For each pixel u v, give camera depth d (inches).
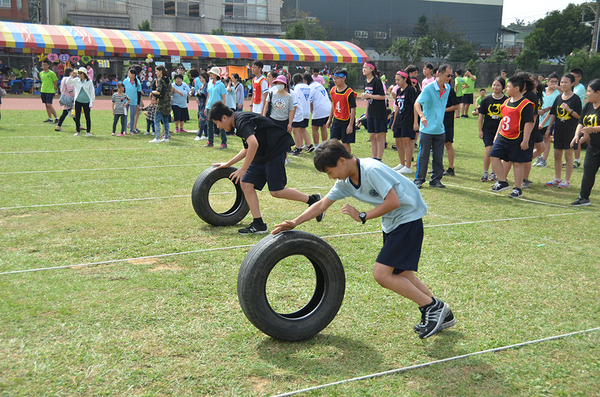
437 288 162.9
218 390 106.4
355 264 182.1
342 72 369.4
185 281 163.3
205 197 221.3
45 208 245.6
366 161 122.3
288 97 360.8
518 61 2022.6
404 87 355.3
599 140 270.8
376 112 375.9
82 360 116.5
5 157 377.4
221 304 147.8
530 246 206.4
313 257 129.3
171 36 1267.2
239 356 120.4
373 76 377.7
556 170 337.4
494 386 110.1
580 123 289.7
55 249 190.1
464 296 157.0
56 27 1173.7
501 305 151.3
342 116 378.3
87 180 309.9
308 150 458.3
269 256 122.6
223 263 180.4
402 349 125.3
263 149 205.3
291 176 345.7
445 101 315.6
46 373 111.0
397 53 2561.5
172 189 293.1
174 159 394.3
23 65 1245.1
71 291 153.3
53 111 618.8
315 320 129.3
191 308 144.6
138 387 106.9
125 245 196.9
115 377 110.2
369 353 123.1
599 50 1820.9
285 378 111.6
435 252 197.0
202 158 402.0
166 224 226.7
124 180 313.6
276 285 162.4
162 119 489.7
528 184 331.9
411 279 133.8
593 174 276.8
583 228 234.1
